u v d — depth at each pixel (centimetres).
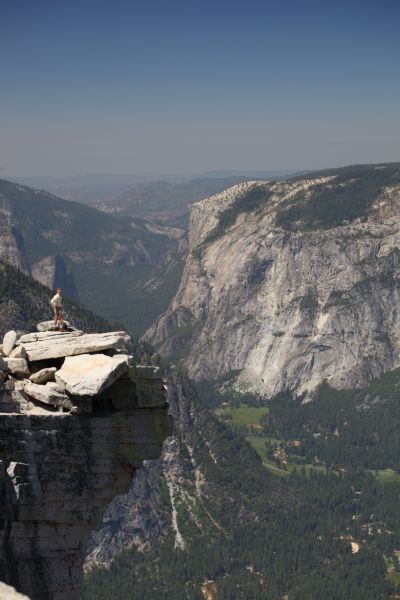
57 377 3528
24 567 3372
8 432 3388
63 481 3441
